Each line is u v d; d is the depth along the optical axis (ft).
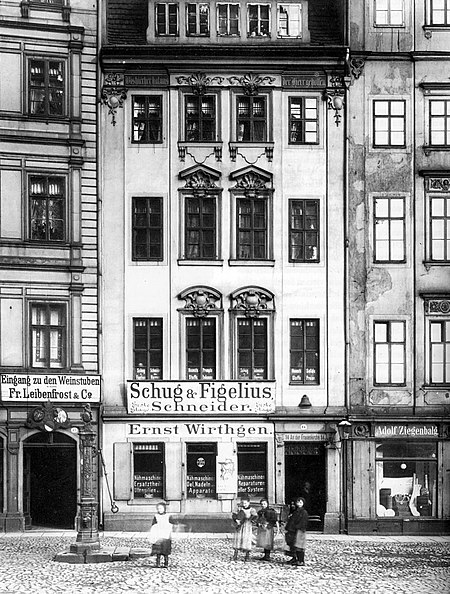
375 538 120.78
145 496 125.29
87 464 99.19
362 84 129.18
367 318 127.65
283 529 122.62
